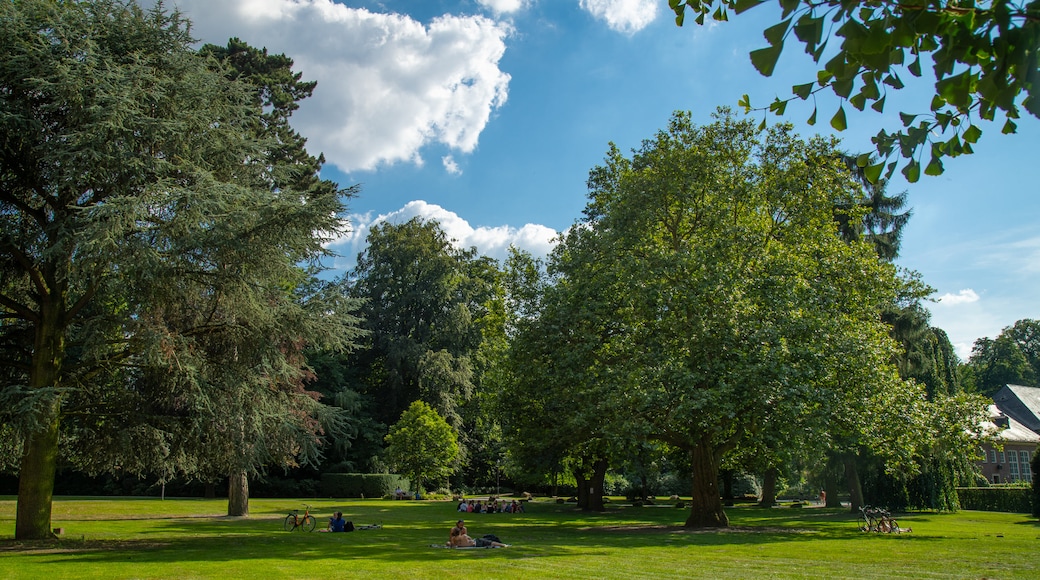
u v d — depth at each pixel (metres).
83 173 14.20
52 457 16.03
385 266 50.53
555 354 20.86
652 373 18.58
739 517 28.61
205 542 15.72
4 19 14.02
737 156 23.64
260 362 16.72
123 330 15.35
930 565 12.40
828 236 22.61
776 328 18.75
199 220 14.48
